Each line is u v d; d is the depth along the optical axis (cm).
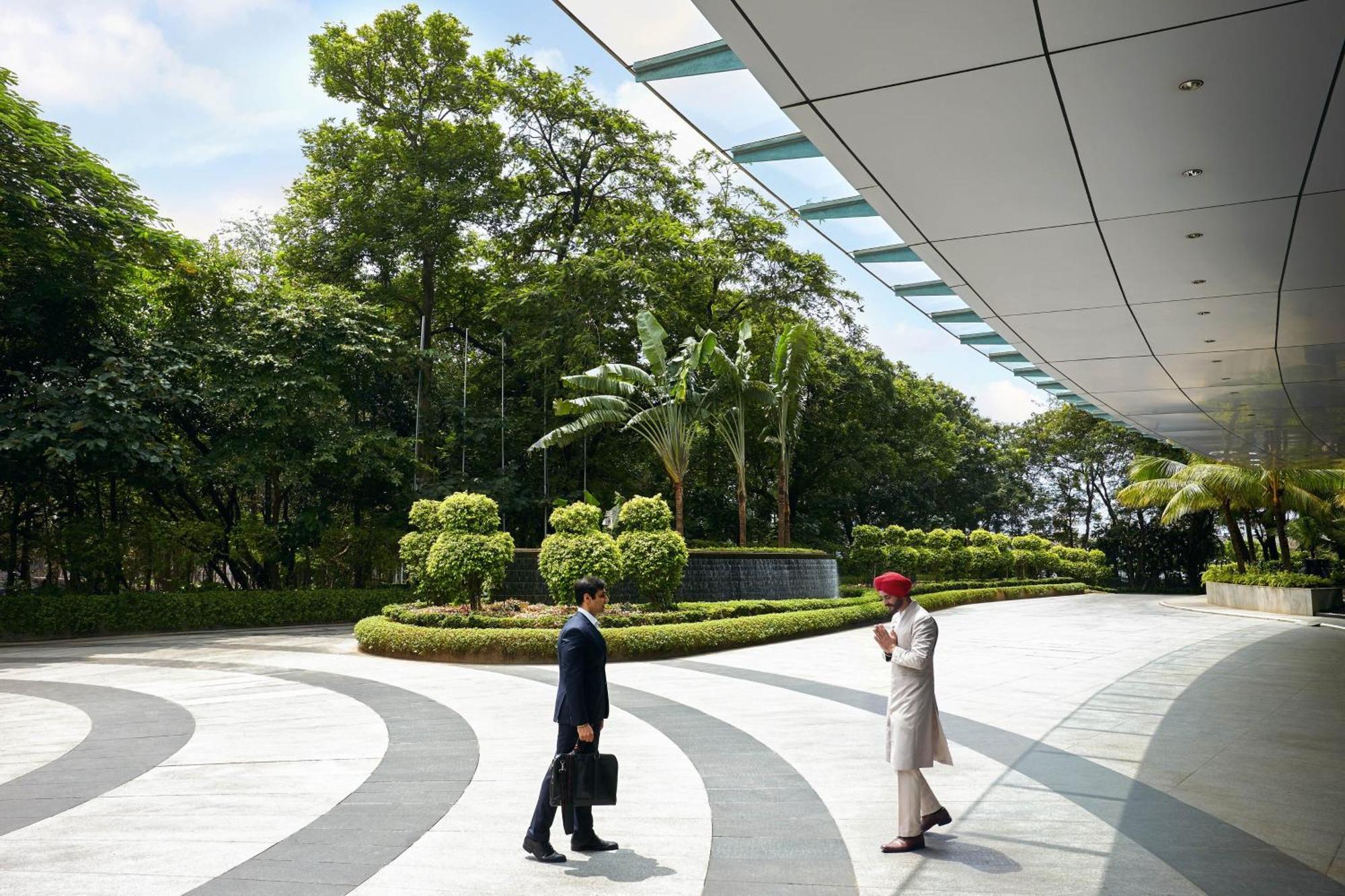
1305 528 3797
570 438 2383
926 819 511
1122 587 5141
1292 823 551
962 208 757
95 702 1102
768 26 499
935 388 5438
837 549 3834
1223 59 526
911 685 509
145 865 484
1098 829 540
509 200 2969
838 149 650
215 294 2478
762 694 1098
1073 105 584
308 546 2506
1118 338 1198
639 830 543
